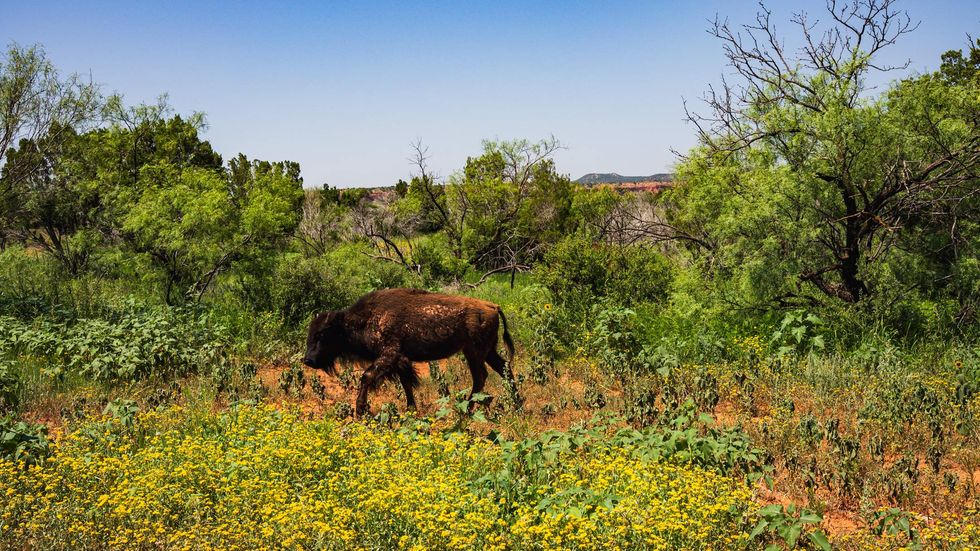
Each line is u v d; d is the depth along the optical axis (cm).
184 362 960
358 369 987
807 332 1017
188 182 1472
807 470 582
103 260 1653
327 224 2278
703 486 502
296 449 576
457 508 490
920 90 1023
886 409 728
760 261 1038
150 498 500
